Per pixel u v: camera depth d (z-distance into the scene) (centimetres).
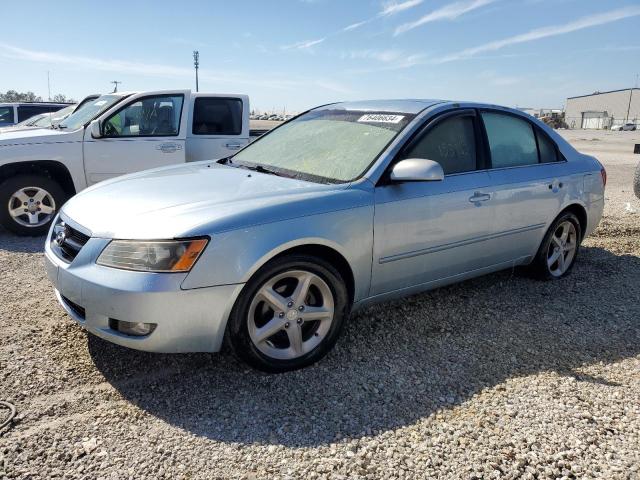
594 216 518
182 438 257
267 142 448
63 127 737
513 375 324
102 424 265
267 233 296
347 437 260
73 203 351
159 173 398
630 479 235
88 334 360
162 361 329
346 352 347
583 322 408
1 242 621
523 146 457
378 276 352
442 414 280
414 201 358
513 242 438
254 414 277
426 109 396
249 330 301
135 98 706
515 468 240
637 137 5038
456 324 396
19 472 230
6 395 286
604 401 296
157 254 277
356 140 386
